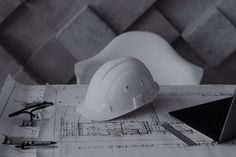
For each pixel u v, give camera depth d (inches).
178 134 36.6
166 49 60.9
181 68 58.7
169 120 39.7
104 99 39.1
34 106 41.8
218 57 76.9
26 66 75.6
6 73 74.2
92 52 73.9
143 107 42.6
